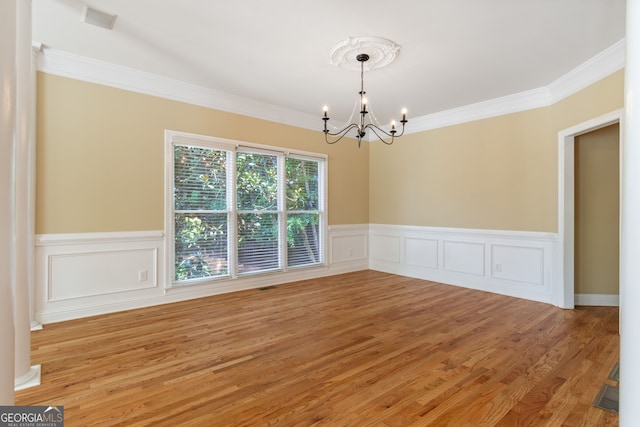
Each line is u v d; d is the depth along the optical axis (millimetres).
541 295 4129
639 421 849
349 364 2463
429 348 2742
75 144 3420
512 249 4402
